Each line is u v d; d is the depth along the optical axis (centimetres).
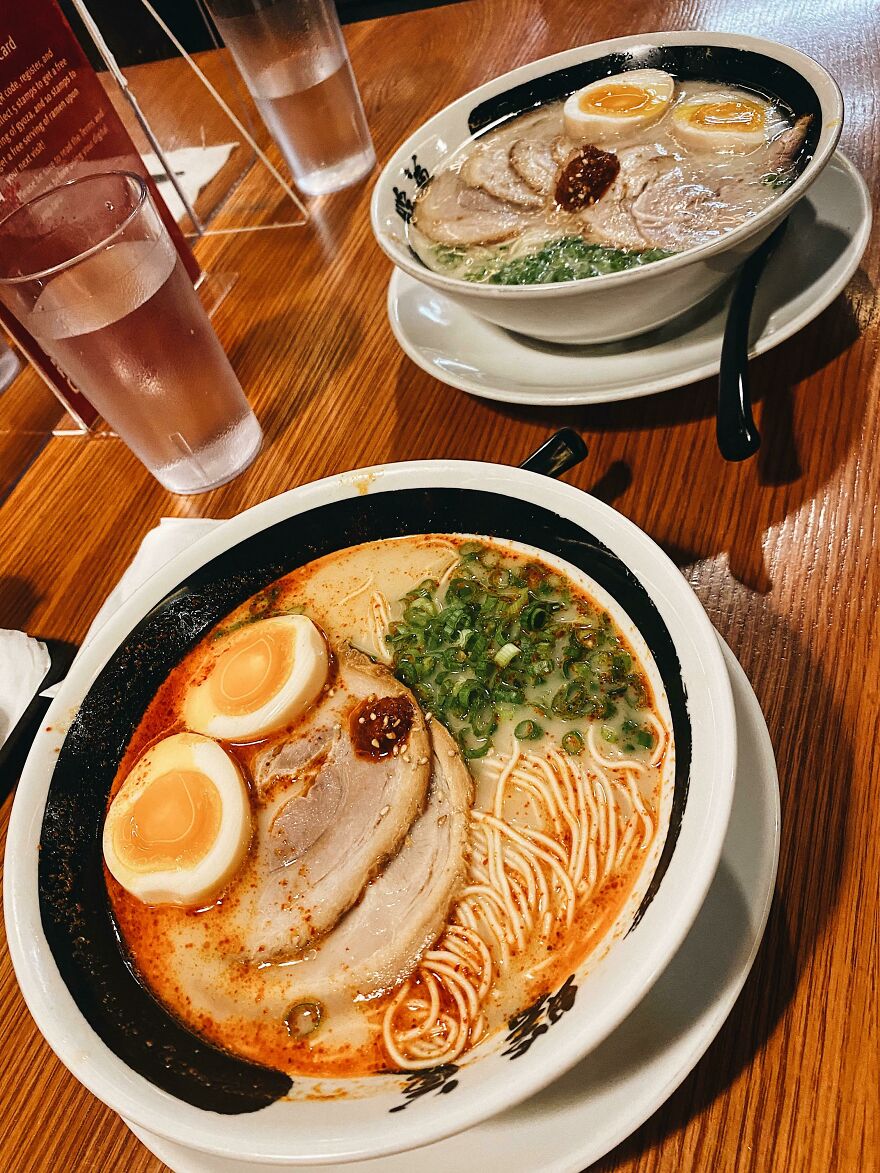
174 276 42
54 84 45
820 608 34
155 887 29
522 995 26
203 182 65
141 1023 27
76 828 31
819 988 26
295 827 31
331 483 36
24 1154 29
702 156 44
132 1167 28
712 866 22
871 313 42
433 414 46
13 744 38
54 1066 31
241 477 47
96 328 39
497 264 44
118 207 43
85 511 48
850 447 38
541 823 29
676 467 40
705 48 47
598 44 50
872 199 46
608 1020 21
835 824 29
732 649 34
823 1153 24
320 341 52
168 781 31
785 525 37
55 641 42
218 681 34
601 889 27
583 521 31
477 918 28
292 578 37
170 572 35
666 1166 24
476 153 49
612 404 43
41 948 27
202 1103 24
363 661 34
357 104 61
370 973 27
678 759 26
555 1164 23
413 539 36
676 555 37
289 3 54
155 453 45
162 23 55
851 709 31
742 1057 25
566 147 47
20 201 44
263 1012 27
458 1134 22
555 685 32
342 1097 25
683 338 40
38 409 53
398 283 48
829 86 40
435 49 71
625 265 40
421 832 30
